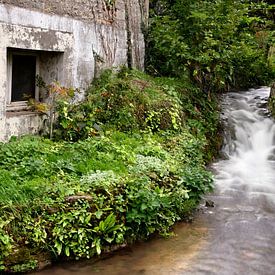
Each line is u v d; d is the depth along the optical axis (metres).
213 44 10.26
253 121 11.37
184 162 7.78
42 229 5.23
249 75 16.30
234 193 7.95
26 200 5.31
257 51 15.39
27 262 5.11
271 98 12.17
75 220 5.46
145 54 11.58
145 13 11.65
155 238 6.17
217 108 11.62
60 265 5.33
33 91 8.09
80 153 6.90
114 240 5.75
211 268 5.43
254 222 6.80
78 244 5.44
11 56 7.46
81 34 8.51
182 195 6.61
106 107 8.40
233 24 10.66
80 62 8.54
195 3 10.71
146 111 8.71
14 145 6.62
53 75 8.11
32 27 7.16
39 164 6.12
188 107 10.02
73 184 5.85
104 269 5.34
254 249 5.95
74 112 8.02
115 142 7.62
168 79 10.82
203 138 9.42
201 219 6.87
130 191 6.00
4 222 5.00
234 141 10.59
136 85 9.35
